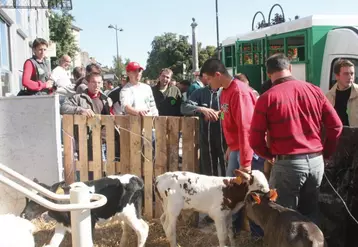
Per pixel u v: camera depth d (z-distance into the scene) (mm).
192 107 5406
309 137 3635
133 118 5512
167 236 4531
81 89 6758
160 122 5398
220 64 4402
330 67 7008
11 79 10648
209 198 4363
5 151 5469
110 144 5656
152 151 5465
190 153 5309
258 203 3836
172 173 4574
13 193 5355
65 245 4797
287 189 3684
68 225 4055
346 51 6695
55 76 8109
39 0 9930
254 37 8969
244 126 4223
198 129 5289
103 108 6172
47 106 5523
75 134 5848
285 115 3562
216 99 5512
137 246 4629
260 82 8680
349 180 4023
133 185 4383
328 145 3846
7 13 10094
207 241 4898
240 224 5035
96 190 4156
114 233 5121
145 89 6465
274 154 3744
